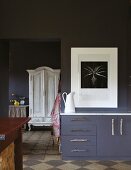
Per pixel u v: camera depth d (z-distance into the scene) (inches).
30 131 323.3
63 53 202.8
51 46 346.6
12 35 202.4
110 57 202.2
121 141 188.4
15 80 347.9
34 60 346.3
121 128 187.2
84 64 202.2
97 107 202.1
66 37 202.8
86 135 188.5
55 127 213.8
